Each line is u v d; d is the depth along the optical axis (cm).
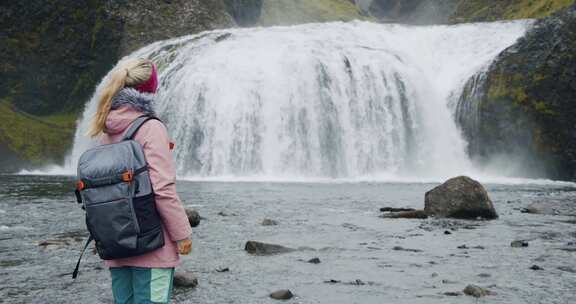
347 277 706
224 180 2931
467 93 3947
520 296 609
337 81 3734
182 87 3759
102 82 4397
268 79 3675
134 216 344
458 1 8081
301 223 1219
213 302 589
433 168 3809
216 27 5166
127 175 345
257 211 1440
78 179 354
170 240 363
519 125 3728
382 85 3794
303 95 3659
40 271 741
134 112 370
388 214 1345
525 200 1841
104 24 4672
